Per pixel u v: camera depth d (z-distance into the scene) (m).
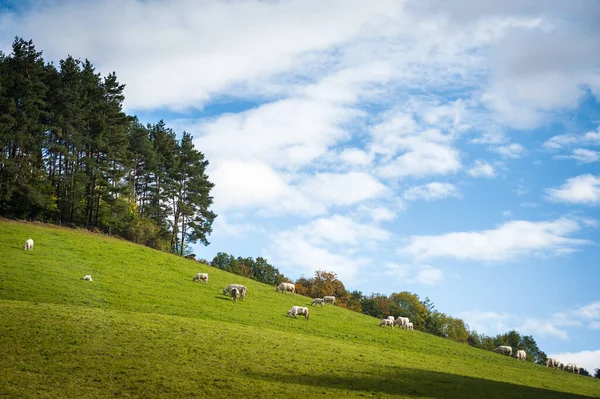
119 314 40.62
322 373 32.03
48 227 80.94
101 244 77.44
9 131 77.31
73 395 23.67
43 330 32.50
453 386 34.00
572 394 40.81
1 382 24.00
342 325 59.72
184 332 37.41
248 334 40.69
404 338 59.91
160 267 72.50
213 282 71.25
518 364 59.84
